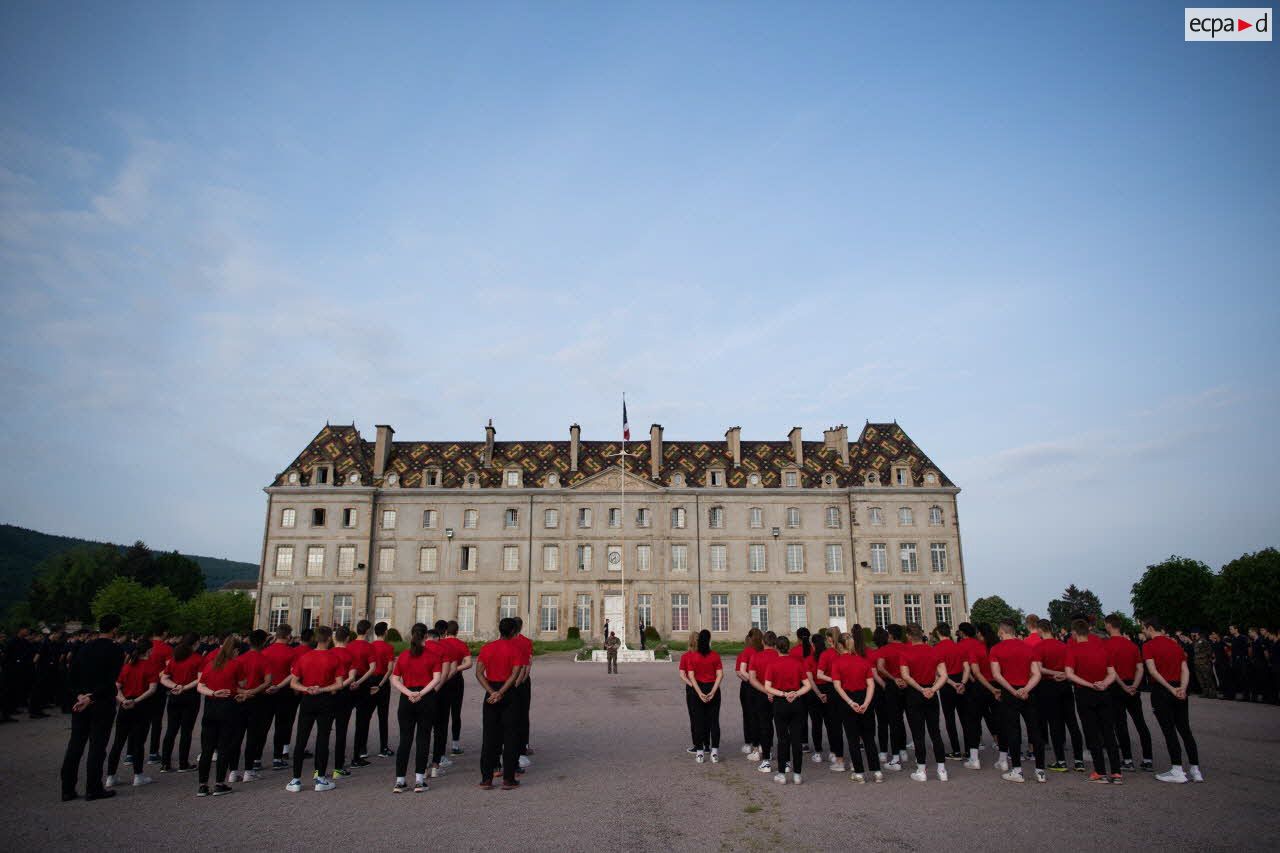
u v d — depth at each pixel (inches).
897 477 2487.7
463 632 2367.1
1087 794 442.3
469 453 2637.8
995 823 383.6
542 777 505.4
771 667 492.4
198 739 718.5
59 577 3865.7
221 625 3516.2
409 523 2429.9
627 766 538.6
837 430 2618.1
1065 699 507.8
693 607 2394.2
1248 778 480.7
